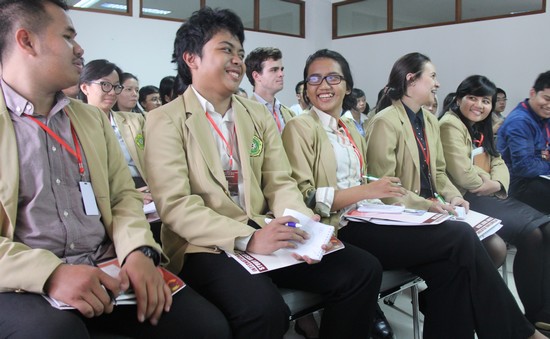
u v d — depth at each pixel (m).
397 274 1.63
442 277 1.57
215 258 1.30
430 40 6.68
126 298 1.02
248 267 1.17
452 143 2.29
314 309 1.40
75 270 0.95
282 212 1.47
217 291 1.21
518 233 2.06
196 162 1.40
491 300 1.50
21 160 1.04
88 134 1.19
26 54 1.04
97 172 1.17
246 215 1.43
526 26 5.80
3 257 0.95
